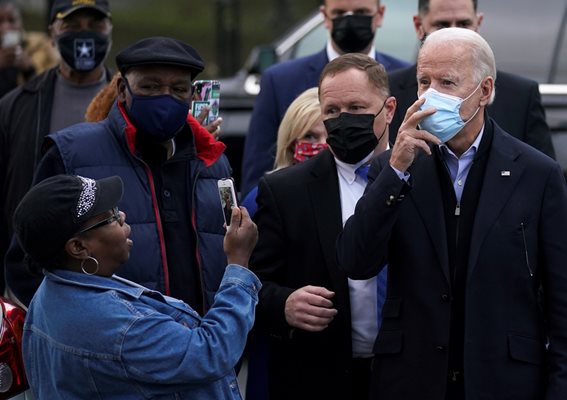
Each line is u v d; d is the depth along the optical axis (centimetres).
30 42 1250
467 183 561
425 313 552
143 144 579
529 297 550
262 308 598
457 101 539
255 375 634
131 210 561
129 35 2577
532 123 733
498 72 745
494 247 545
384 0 1122
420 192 561
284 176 621
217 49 2070
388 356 561
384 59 856
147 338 461
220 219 586
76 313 464
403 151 532
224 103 1105
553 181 555
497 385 541
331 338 597
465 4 757
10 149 780
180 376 464
